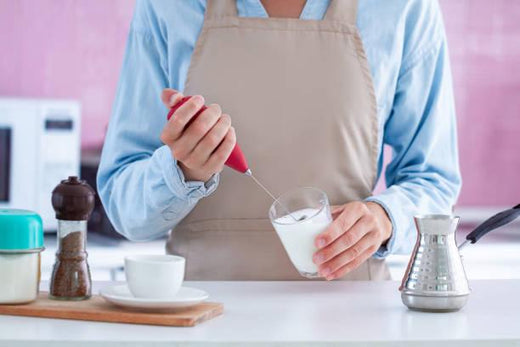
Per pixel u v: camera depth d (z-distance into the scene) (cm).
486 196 423
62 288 145
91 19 418
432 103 203
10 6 413
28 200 369
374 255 188
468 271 344
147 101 199
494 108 422
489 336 124
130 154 199
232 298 155
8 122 365
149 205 179
